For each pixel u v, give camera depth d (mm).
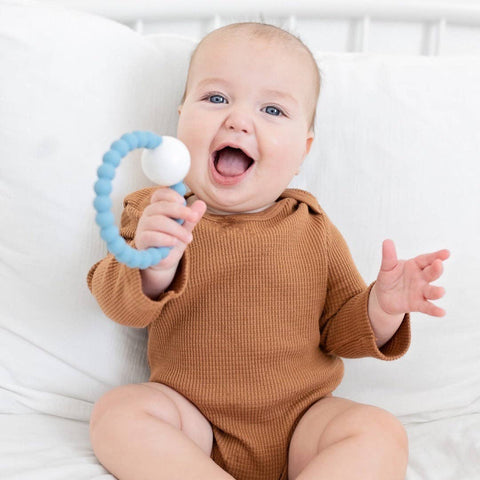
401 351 996
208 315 979
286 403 967
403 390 1193
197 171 1005
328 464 789
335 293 1082
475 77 1304
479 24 1641
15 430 966
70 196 1109
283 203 1088
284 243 1018
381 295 934
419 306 902
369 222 1236
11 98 1105
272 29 1074
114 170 685
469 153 1259
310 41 1607
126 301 847
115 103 1163
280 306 996
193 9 1534
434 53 1629
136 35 1235
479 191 1250
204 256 986
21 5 1145
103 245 1117
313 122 1149
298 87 1051
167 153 733
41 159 1106
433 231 1233
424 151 1251
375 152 1251
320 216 1106
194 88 1044
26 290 1086
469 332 1215
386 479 795
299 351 998
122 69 1180
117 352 1110
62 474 809
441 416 1171
